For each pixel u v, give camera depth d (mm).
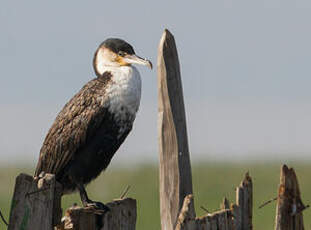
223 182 34000
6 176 34531
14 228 9195
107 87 13570
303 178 33906
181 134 10492
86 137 13383
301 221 10289
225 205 10305
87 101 13508
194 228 9461
